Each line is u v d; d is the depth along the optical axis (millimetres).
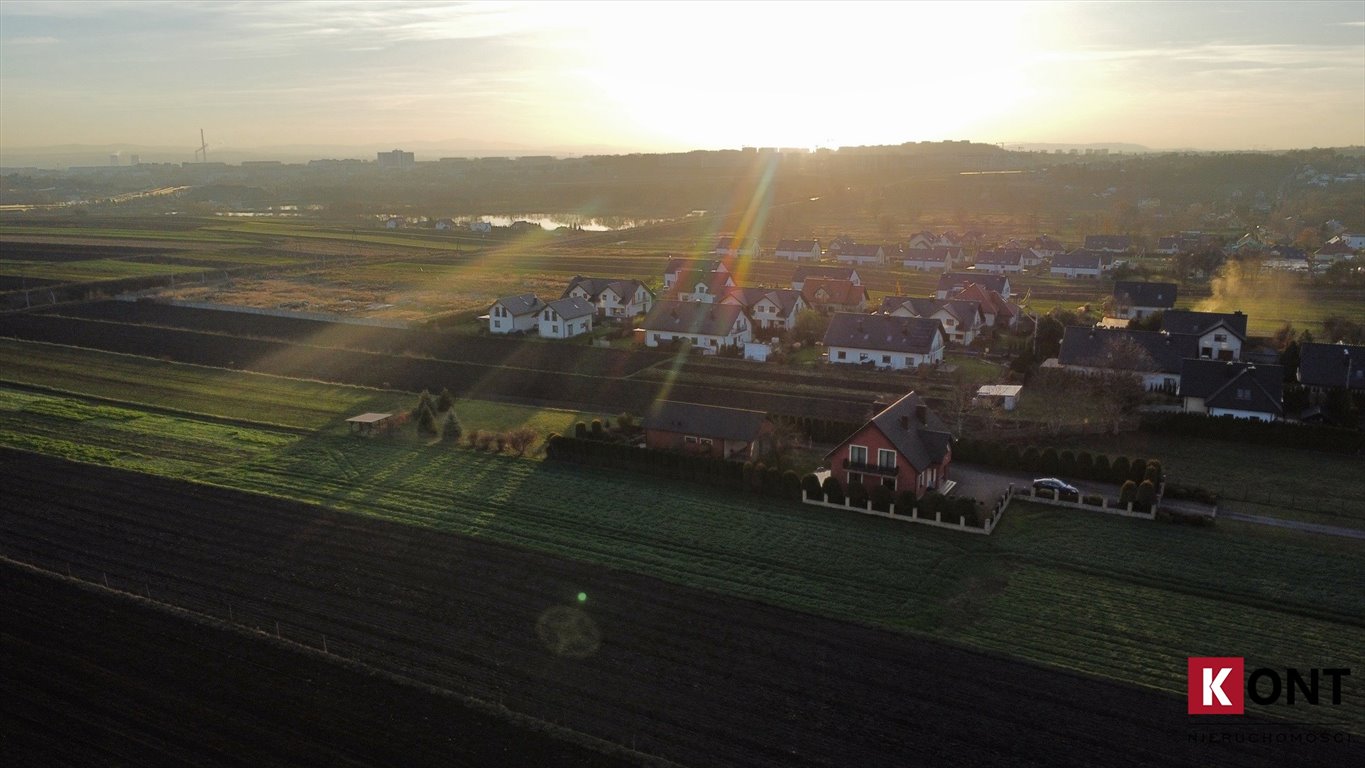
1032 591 41719
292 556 45500
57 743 30922
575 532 48406
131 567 44438
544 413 71625
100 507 51875
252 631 38062
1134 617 39219
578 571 43656
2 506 52062
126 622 38969
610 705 32875
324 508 51625
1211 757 29875
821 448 63469
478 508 51750
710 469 55531
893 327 87188
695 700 33125
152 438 64875
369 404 73625
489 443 62031
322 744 30844
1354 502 52500
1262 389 66688
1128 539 47531
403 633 38000
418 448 62344
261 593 41656
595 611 39781
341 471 57812
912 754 30078
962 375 82500
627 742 30781
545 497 53375
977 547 46531
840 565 44469
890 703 32938
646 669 35156
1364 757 29797
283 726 31812
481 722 31922
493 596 41219
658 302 98312
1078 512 51438
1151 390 77688
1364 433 61062
